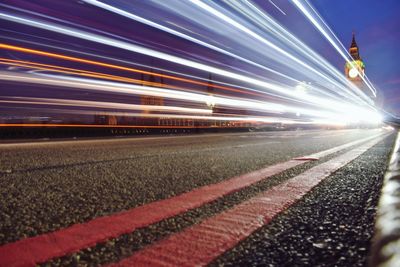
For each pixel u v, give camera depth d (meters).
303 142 11.34
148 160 5.57
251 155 6.38
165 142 11.85
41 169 4.59
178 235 1.69
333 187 2.99
